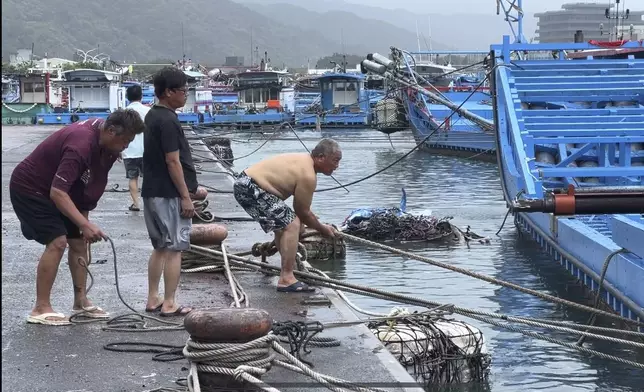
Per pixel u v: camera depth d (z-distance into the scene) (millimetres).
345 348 6969
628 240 10344
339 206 22828
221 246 9812
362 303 11891
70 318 7402
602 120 18797
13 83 60906
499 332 10789
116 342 6844
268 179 8672
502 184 18844
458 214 21234
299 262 9406
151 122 7402
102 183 7145
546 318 11516
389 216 17766
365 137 51344
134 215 14445
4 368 6176
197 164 24641
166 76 7402
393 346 7883
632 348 10047
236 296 7918
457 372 8172
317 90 82250
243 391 5758
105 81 56219
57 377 6004
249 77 68625
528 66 20906
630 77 20516
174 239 7531
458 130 38125
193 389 5594
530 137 17578
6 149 27109
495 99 20328
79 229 7301
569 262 14141
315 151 8711
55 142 6906
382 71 32406
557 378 9055
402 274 14180
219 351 5680
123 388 5812
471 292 12953
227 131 52781
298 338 6922
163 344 6770
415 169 33812
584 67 21062
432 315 8594
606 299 11695
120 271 9766
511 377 9031
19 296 8297
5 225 12773
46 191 6996
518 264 15086
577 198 6684
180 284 9180
